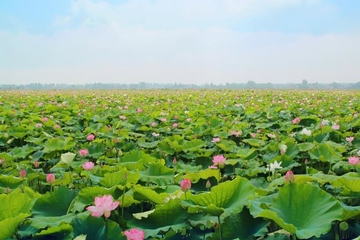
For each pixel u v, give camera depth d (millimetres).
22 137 8398
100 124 9328
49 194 3350
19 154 6410
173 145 6520
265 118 11508
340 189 3762
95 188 3369
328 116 12609
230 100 20781
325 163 6113
